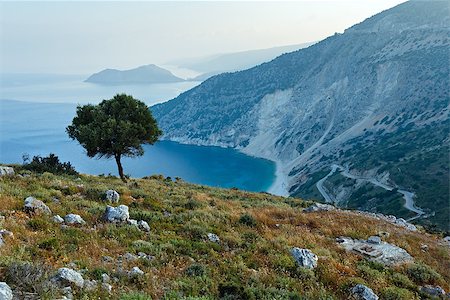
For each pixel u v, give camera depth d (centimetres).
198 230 1927
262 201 3931
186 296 1179
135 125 3962
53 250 1292
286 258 1728
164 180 4969
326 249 2030
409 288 1794
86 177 3562
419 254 2358
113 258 1377
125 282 1180
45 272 1049
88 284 1068
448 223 11425
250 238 2034
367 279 1759
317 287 1556
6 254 1162
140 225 1855
